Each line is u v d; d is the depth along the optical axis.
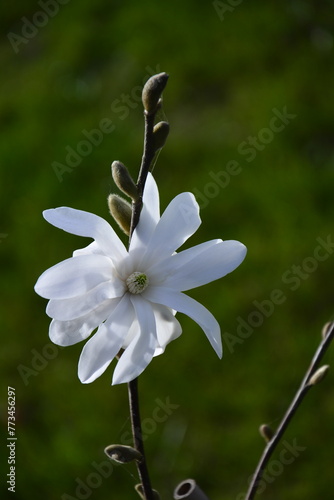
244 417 1.29
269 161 1.67
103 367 0.70
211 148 1.71
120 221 0.72
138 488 0.73
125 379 0.70
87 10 2.14
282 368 1.34
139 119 1.81
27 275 1.54
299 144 1.70
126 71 1.93
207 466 1.23
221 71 1.89
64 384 1.38
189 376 1.35
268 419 1.28
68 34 2.09
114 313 0.71
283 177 1.62
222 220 1.58
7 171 1.75
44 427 1.32
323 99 1.78
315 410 1.28
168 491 1.21
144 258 0.72
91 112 1.84
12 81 2.03
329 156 1.66
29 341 1.45
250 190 1.61
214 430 1.28
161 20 2.05
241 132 1.73
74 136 1.78
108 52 2.00
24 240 1.61
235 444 1.25
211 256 0.72
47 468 1.25
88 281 0.70
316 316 1.41
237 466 1.23
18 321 1.48
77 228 0.70
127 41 2.01
